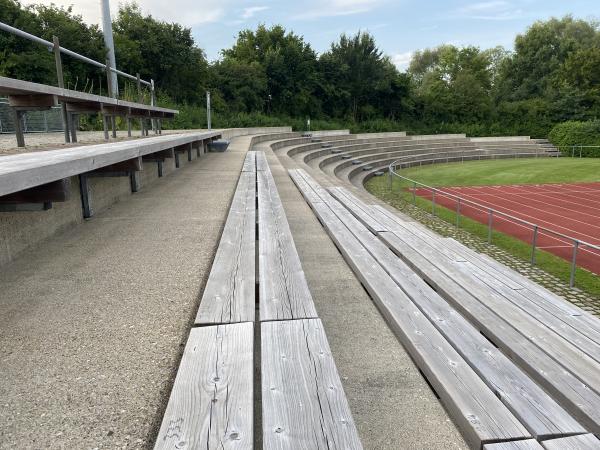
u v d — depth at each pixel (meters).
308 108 45.94
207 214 5.46
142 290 3.05
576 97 47.34
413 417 2.04
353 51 48.16
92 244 4.17
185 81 33.78
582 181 23.64
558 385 2.16
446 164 33.34
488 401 1.99
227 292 2.84
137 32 30.38
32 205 3.34
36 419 1.74
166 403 1.85
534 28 62.78
